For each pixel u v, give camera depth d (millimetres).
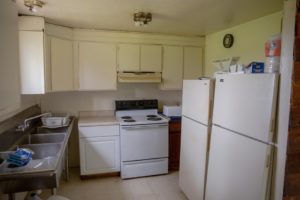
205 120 2141
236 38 2889
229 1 1975
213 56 3418
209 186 2100
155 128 3145
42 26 2479
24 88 2465
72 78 3084
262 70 1692
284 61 1367
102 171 3088
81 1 1975
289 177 1387
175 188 2887
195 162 2340
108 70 3230
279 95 1401
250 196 1580
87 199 2602
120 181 3049
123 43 3264
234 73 1807
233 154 1766
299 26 1284
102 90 3396
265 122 1457
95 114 3535
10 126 2021
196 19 2582
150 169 3189
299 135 1365
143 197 2668
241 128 1676
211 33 3412
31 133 2455
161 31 3279
